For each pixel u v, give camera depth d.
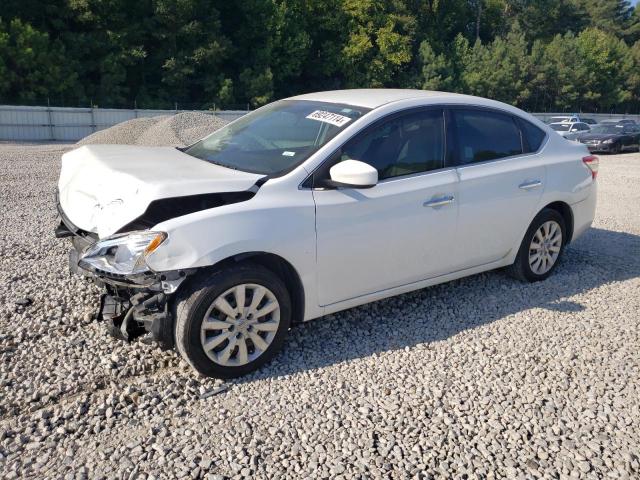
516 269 5.02
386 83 48.34
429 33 55.19
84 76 36.91
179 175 3.48
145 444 2.80
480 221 4.43
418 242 4.07
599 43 64.56
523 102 58.00
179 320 3.22
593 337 4.11
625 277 5.43
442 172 4.20
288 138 4.01
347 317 4.32
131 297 3.29
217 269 3.29
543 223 4.99
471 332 4.14
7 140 26.47
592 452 2.85
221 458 2.72
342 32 46.97
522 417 3.12
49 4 36.72
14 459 2.67
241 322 3.37
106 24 37.25
